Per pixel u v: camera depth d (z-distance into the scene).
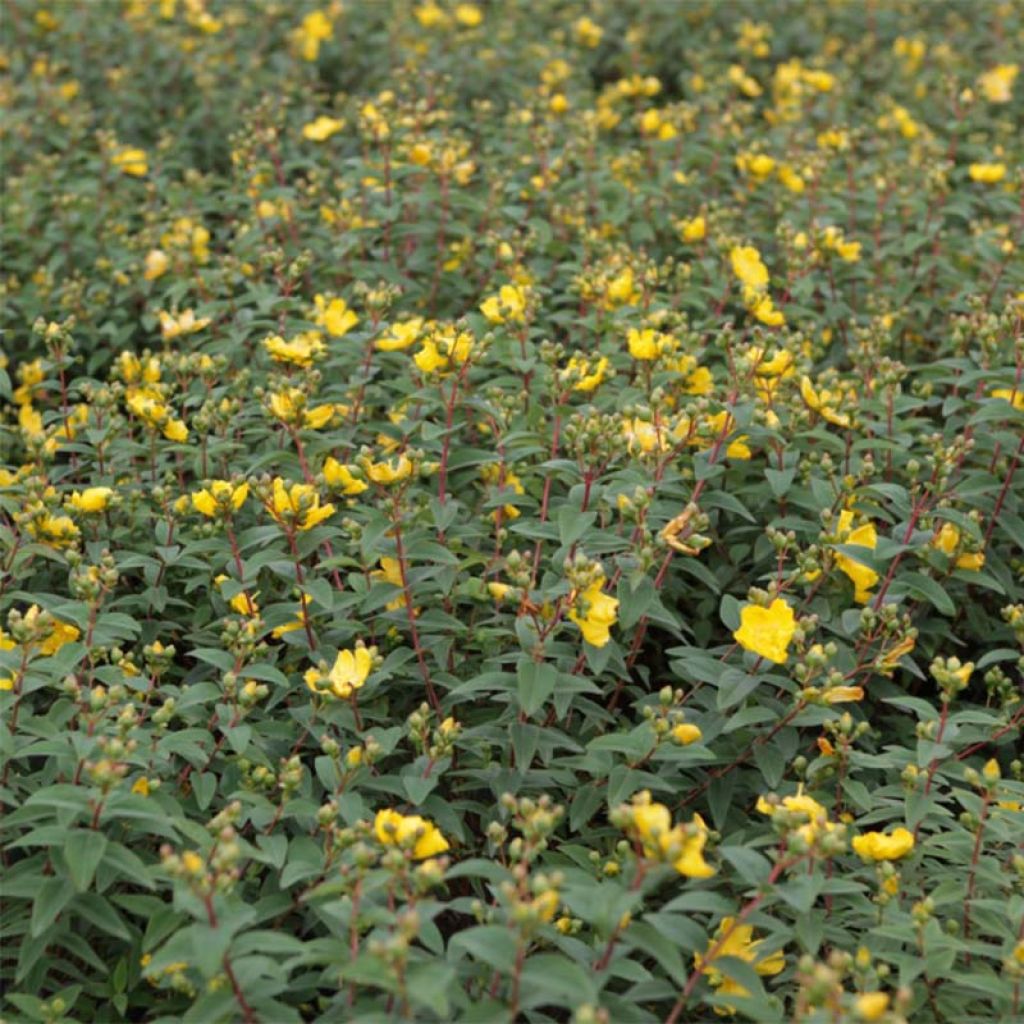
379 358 6.18
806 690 4.21
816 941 3.63
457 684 4.60
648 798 3.39
